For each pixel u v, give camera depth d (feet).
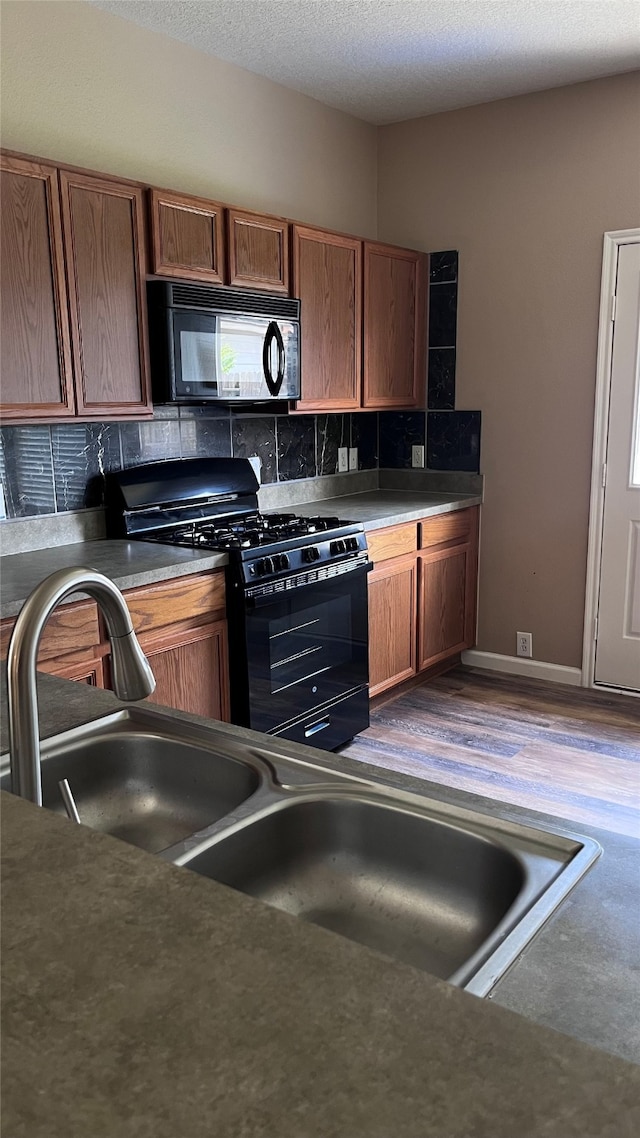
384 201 14.17
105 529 10.06
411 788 3.60
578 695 12.99
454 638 13.76
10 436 8.98
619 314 12.26
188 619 8.73
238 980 1.77
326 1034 1.61
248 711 9.29
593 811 9.34
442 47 10.73
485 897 3.22
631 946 2.40
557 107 12.28
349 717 11.00
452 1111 1.42
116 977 1.78
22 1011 1.67
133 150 10.01
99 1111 1.41
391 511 12.17
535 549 13.56
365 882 3.54
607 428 12.60
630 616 12.86
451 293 13.71
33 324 7.98
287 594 9.56
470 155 13.16
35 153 8.95
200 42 10.46
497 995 2.16
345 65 11.30
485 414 13.70
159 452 10.74
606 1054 1.57
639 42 10.61
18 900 2.09
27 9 8.70
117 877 2.19
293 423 12.96
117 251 8.71
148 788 4.37
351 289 12.15
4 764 3.75
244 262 10.24
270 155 11.97
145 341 9.13
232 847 3.29
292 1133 1.37
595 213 12.22
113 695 4.80
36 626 2.95
